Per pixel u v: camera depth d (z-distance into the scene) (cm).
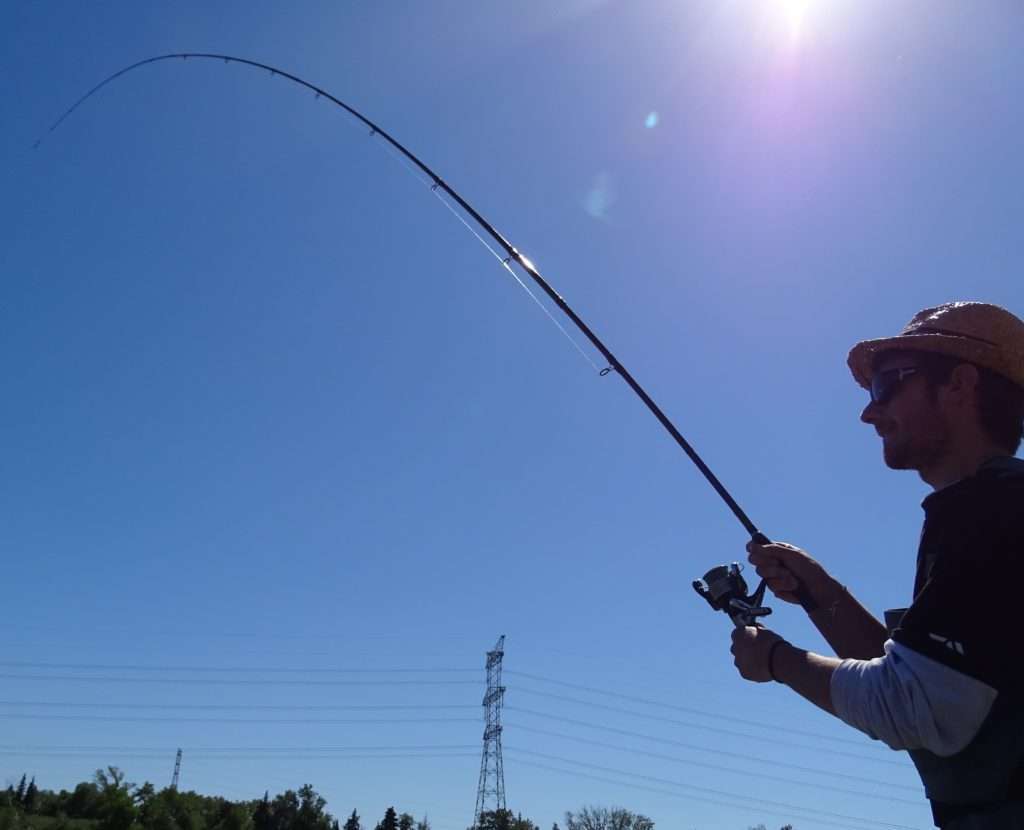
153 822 5497
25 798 5612
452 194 647
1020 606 209
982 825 208
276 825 6078
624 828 5291
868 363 278
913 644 216
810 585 308
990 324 252
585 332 507
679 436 444
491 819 4659
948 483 248
